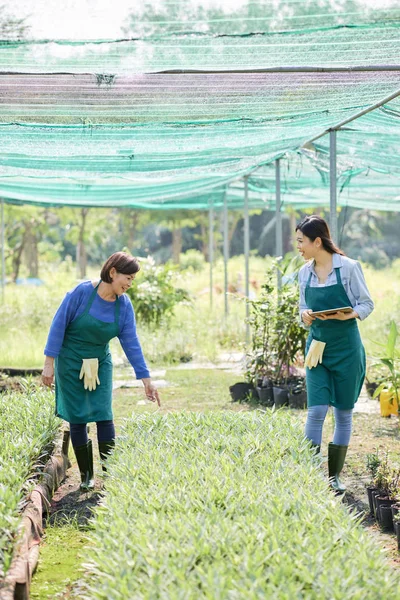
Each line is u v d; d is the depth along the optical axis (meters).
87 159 7.10
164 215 28.25
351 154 9.11
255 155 8.13
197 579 2.96
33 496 4.63
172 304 14.45
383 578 2.95
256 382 8.64
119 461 4.66
